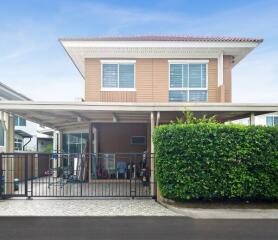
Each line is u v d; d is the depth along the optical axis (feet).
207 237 25.31
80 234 26.07
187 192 37.19
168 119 57.16
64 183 57.06
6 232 26.68
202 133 36.91
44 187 55.88
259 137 37.06
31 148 112.68
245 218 32.22
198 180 36.91
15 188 49.57
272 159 37.04
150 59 62.49
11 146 46.62
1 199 42.60
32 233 26.37
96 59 62.54
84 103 43.45
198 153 36.81
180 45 58.44
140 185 55.83
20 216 32.63
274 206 37.06
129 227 28.37
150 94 61.82
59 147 76.18
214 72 62.13
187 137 37.09
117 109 43.75
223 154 36.78
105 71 62.39
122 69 62.44
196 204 37.37
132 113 49.21
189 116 41.22
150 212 34.58
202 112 46.68
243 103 44.11
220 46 58.59
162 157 38.22
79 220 30.94
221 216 32.96
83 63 67.67
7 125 46.34
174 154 37.37
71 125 71.15
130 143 66.33
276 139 37.29
